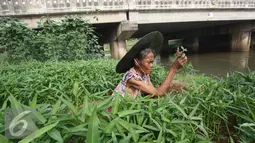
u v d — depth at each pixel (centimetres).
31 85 184
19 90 174
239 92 137
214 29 1390
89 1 666
